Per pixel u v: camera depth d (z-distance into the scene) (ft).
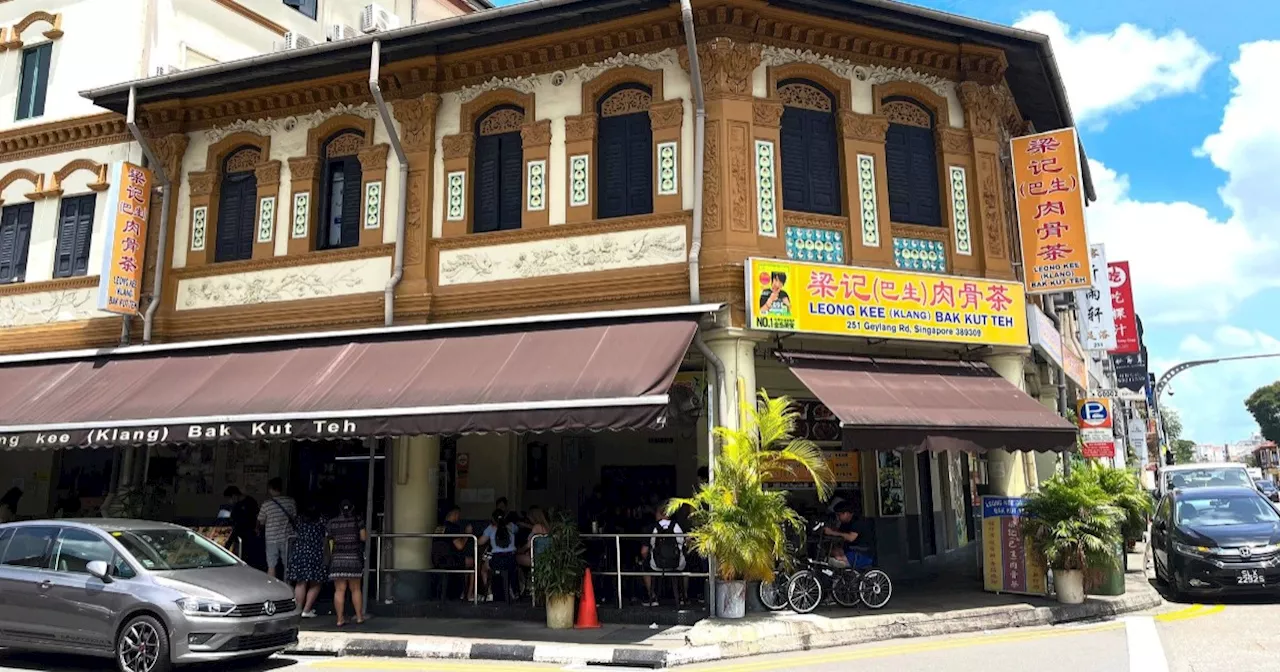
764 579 36.76
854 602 39.37
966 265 44.68
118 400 42.63
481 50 45.57
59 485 59.06
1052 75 49.32
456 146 46.21
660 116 42.65
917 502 59.41
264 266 48.62
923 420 37.40
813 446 44.83
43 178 54.60
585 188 43.47
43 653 34.47
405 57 46.42
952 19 43.34
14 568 32.63
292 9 66.08
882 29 44.19
